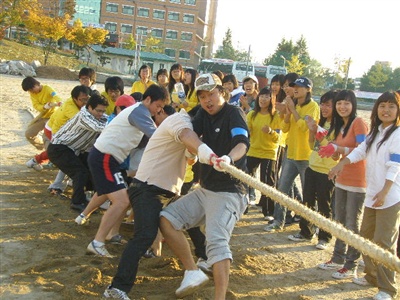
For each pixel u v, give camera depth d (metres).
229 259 3.98
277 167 7.91
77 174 6.63
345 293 5.01
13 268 4.84
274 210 7.04
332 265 5.58
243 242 6.35
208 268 4.94
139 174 4.45
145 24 78.94
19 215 6.38
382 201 4.59
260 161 7.40
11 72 37.47
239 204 4.19
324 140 5.90
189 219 4.24
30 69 37.88
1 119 14.32
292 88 6.96
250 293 4.76
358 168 5.30
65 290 4.39
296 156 6.70
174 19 79.25
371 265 5.13
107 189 5.16
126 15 78.62
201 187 4.31
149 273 5.00
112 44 69.94
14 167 8.89
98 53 62.88
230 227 4.08
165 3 78.75
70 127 6.54
